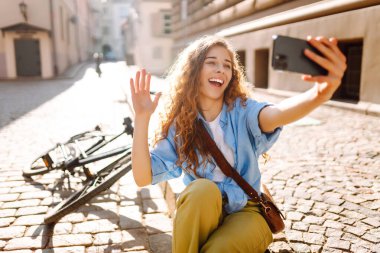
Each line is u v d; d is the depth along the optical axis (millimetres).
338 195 3451
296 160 4613
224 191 1911
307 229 2812
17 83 18312
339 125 6645
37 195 3645
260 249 1816
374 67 7477
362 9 7617
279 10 10852
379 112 7254
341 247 2559
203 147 1918
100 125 4555
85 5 48062
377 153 4797
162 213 3232
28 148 5500
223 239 1702
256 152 1942
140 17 34031
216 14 16109
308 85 9484
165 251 2615
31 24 22000
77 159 3428
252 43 12539
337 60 1254
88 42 52000
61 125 7312
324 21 8695
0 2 21656
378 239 2658
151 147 2010
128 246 2684
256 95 11297
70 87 15953
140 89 1765
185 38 22484
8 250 2645
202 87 1929
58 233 2875
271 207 1982
